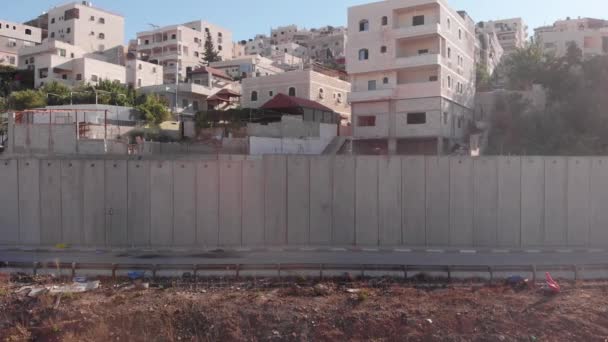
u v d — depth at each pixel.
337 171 22.89
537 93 43.97
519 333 14.05
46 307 15.34
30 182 22.80
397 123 43.38
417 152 42.97
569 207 22.44
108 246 22.61
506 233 22.44
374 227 22.72
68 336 14.29
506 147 39.66
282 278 17.22
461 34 48.22
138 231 22.70
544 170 22.52
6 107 52.25
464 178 22.62
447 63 43.66
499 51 82.12
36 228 22.72
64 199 22.77
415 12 43.34
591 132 37.78
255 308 15.07
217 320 14.68
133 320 14.65
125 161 22.83
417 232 22.66
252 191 22.95
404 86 43.03
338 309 14.95
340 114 55.75
